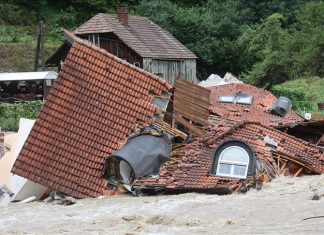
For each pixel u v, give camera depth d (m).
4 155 33.78
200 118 35.66
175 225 21.19
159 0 88.50
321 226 18.95
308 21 83.44
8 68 80.00
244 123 34.22
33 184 30.47
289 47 78.31
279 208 22.52
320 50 77.62
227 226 20.23
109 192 30.27
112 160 30.61
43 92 60.69
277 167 31.14
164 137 31.95
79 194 30.23
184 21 83.81
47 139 31.03
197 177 29.25
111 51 63.94
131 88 33.12
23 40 85.06
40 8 94.69
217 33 85.62
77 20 94.88
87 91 32.44
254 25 89.25
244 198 25.36
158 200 26.92
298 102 62.09
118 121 32.19
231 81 64.81
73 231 20.91
